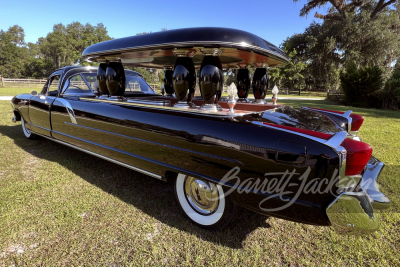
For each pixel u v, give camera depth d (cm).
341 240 195
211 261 172
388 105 1407
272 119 179
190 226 212
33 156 382
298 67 2969
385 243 191
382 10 2706
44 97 366
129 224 212
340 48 2791
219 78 196
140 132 222
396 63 3022
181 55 205
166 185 288
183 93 209
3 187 274
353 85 1492
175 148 196
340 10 2806
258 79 314
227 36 176
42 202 244
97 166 344
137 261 172
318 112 243
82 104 293
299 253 181
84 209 233
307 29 3042
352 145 143
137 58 278
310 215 147
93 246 185
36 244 186
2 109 862
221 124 173
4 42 6869
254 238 197
